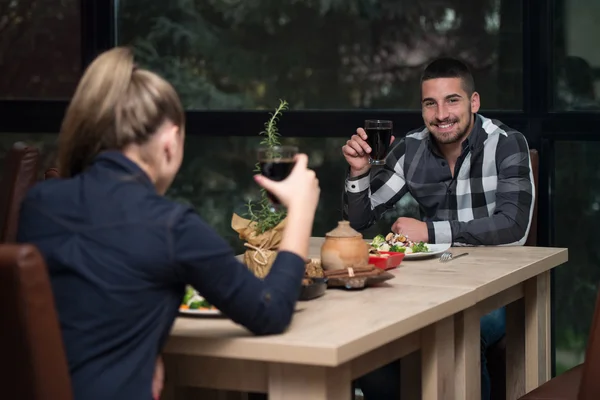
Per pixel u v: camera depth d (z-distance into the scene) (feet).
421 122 13.07
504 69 12.90
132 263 5.16
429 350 6.82
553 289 12.94
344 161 13.51
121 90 5.42
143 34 14.14
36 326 4.56
